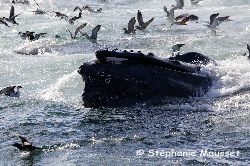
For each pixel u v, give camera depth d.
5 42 64.56
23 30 79.25
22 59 49.66
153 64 29.86
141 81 28.62
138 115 28.16
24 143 22.67
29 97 34.69
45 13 105.69
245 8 104.25
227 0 119.44
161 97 29.12
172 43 57.72
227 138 24.36
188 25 79.94
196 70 31.86
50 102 32.97
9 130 27.20
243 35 62.94
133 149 23.45
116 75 28.19
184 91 30.02
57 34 73.62
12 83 39.50
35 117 29.64
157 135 25.30
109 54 28.52
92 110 29.23
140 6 125.31
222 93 31.33
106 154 22.88
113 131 26.17
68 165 21.58
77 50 55.75
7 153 23.31
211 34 66.44
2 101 33.75
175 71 30.14
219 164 21.14
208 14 97.38
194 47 54.41
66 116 29.53
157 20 90.44
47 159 22.42
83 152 23.25
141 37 65.94
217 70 33.41
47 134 26.23
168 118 27.66
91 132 26.20
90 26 82.75
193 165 21.19
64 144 24.47
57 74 41.75
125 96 28.67
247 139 24.00
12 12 77.50
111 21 89.69
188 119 27.44
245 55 43.88
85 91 28.81
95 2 134.00
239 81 33.03
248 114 27.55
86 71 28.30
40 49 56.22
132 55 28.97
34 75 41.88
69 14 107.62
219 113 28.14
